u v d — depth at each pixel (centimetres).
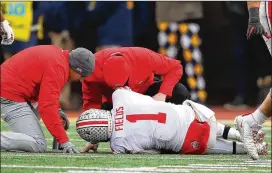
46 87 1867
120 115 1892
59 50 1905
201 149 1912
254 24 1966
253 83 3653
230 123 3052
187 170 1591
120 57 1956
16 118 1920
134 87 2028
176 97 2103
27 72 1898
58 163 1684
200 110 1912
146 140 1889
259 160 1795
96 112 1905
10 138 1894
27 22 3197
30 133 1917
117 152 1895
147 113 1884
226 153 1942
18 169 1584
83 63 1895
